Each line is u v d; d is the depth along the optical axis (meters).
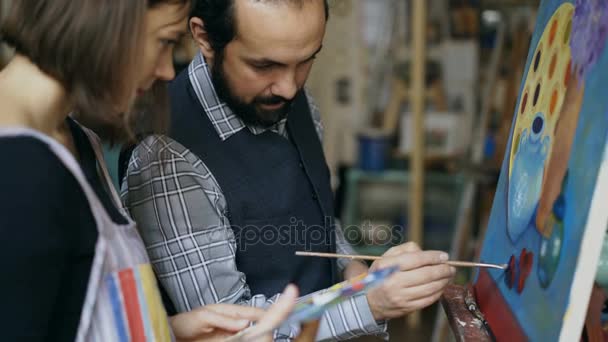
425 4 3.00
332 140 3.88
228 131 1.30
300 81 1.23
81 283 0.84
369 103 3.67
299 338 1.11
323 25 1.16
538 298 0.92
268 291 1.33
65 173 0.78
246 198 1.30
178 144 1.24
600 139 0.81
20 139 0.75
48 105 0.84
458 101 3.56
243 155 1.31
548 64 1.10
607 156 0.78
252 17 1.11
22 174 0.73
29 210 0.73
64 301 0.83
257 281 1.34
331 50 3.79
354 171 3.52
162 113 1.11
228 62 1.19
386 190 3.55
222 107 1.30
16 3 0.82
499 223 1.21
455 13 3.51
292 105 1.42
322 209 1.43
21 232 0.73
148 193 1.22
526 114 1.17
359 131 3.60
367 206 3.57
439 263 1.14
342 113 3.86
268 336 0.91
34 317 0.75
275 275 1.34
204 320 1.12
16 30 0.82
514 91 2.78
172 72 0.94
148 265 0.96
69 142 0.95
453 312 1.19
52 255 0.76
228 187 1.28
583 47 0.95
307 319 0.81
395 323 3.33
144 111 1.10
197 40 1.23
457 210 3.46
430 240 3.52
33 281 0.74
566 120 0.96
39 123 0.84
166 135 1.21
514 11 3.12
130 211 1.23
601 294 0.94
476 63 3.51
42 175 0.75
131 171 1.24
